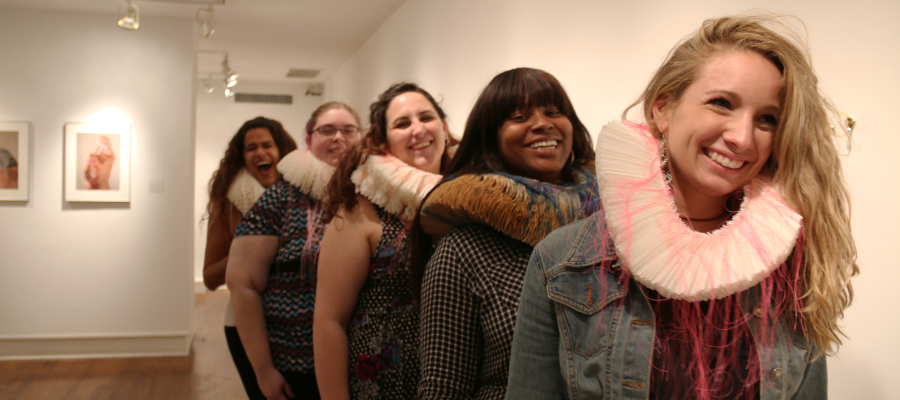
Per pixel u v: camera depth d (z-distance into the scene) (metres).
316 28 6.69
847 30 1.46
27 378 4.70
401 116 1.80
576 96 2.78
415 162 1.80
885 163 1.37
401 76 5.78
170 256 5.68
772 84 0.74
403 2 5.68
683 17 1.99
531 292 0.91
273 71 9.55
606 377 0.82
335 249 1.66
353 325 1.67
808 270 0.77
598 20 2.55
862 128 1.43
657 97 0.83
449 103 4.47
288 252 2.02
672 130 0.79
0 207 5.39
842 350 1.50
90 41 5.56
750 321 0.80
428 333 1.14
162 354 5.53
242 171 2.93
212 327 6.71
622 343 0.82
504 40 3.53
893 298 1.36
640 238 0.75
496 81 1.32
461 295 1.14
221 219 2.87
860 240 1.44
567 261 0.87
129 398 4.21
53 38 5.49
